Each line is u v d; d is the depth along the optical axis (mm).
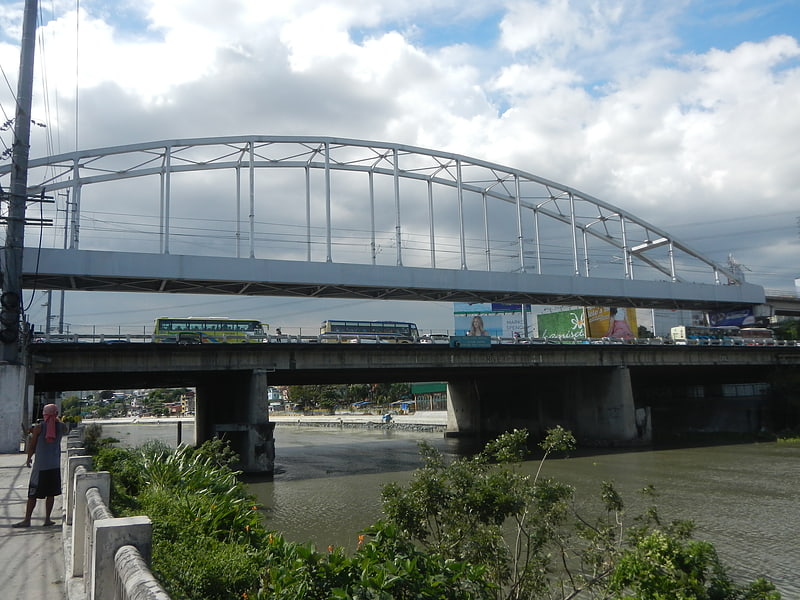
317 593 7254
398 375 56312
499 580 11422
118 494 11805
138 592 3566
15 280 29469
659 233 86625
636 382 75125
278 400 182125
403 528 11664
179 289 56438
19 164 29766
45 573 8688
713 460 42062
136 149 56094
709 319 90750
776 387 61969
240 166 61625
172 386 56094
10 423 28141
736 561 17531
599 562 11859
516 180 75250
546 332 97500
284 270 56125
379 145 66375
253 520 11500
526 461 43875
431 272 62344
